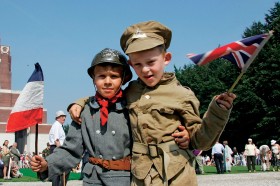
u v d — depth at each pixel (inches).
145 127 116.2
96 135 124.0
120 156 122.0
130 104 121.7
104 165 121.0
